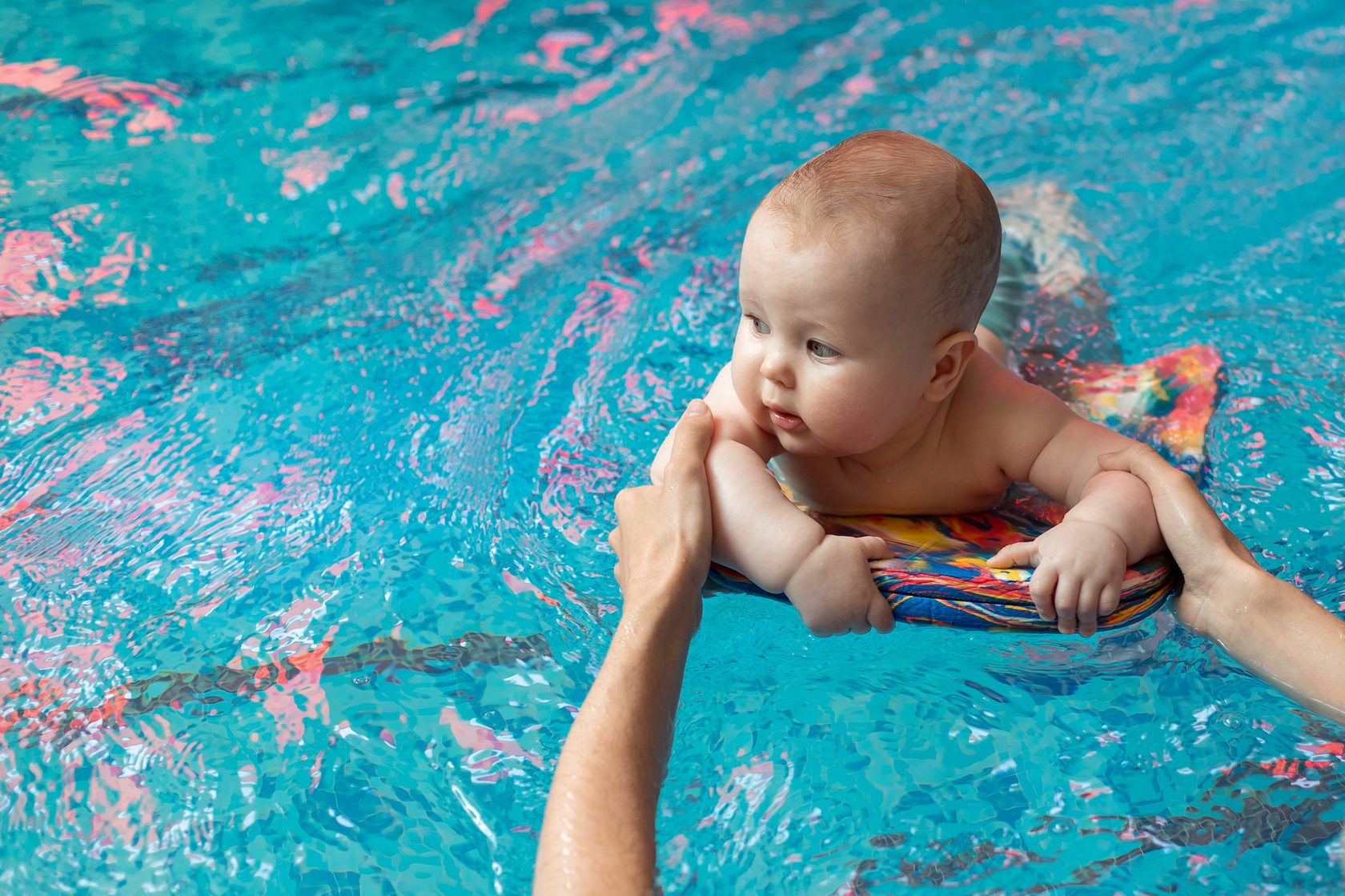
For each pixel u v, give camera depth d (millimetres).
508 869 1396
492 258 2877
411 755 1566
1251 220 2830
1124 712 1587
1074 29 4059
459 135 3521
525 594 1853
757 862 1373
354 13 4375
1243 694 1575
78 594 1859
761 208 1600
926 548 1740
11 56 3930
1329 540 1827
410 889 1380
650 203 3109
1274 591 1541
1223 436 2076
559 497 2047
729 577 1660
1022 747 1539
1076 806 1444
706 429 1742
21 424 2264
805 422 1630
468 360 2469
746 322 1660
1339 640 1496
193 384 2400
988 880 1348
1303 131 3246
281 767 1553
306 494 2098
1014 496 1989
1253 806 1421
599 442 2180
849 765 1513
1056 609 1549
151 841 1451
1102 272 2615
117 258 2857
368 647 1759
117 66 3875
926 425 1805
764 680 1675
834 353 1562
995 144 3291
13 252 2850
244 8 4367
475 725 1613
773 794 1469
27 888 1389
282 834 1456
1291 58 3713
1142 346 2369
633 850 1236
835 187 1558
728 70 3916
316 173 3291
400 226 3043
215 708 1651
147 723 1627
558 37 4211
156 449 2211
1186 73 3664
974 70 3803
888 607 1589
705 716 1599
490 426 2252
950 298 1612
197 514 2047
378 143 3465
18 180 3191
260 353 2510
